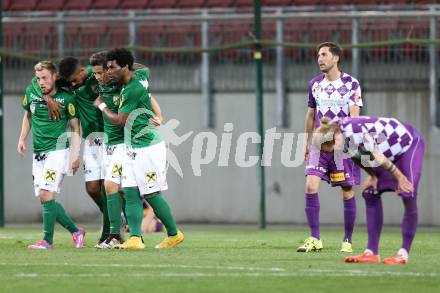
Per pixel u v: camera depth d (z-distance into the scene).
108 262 31.84
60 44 68.56
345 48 60.34
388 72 64.56
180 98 67.19
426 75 64.25
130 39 67.94
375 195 31.25
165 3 75.25
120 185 40.03
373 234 31.56
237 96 66.50
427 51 64.31
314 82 38.19
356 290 25.38
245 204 66.38
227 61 66.75
